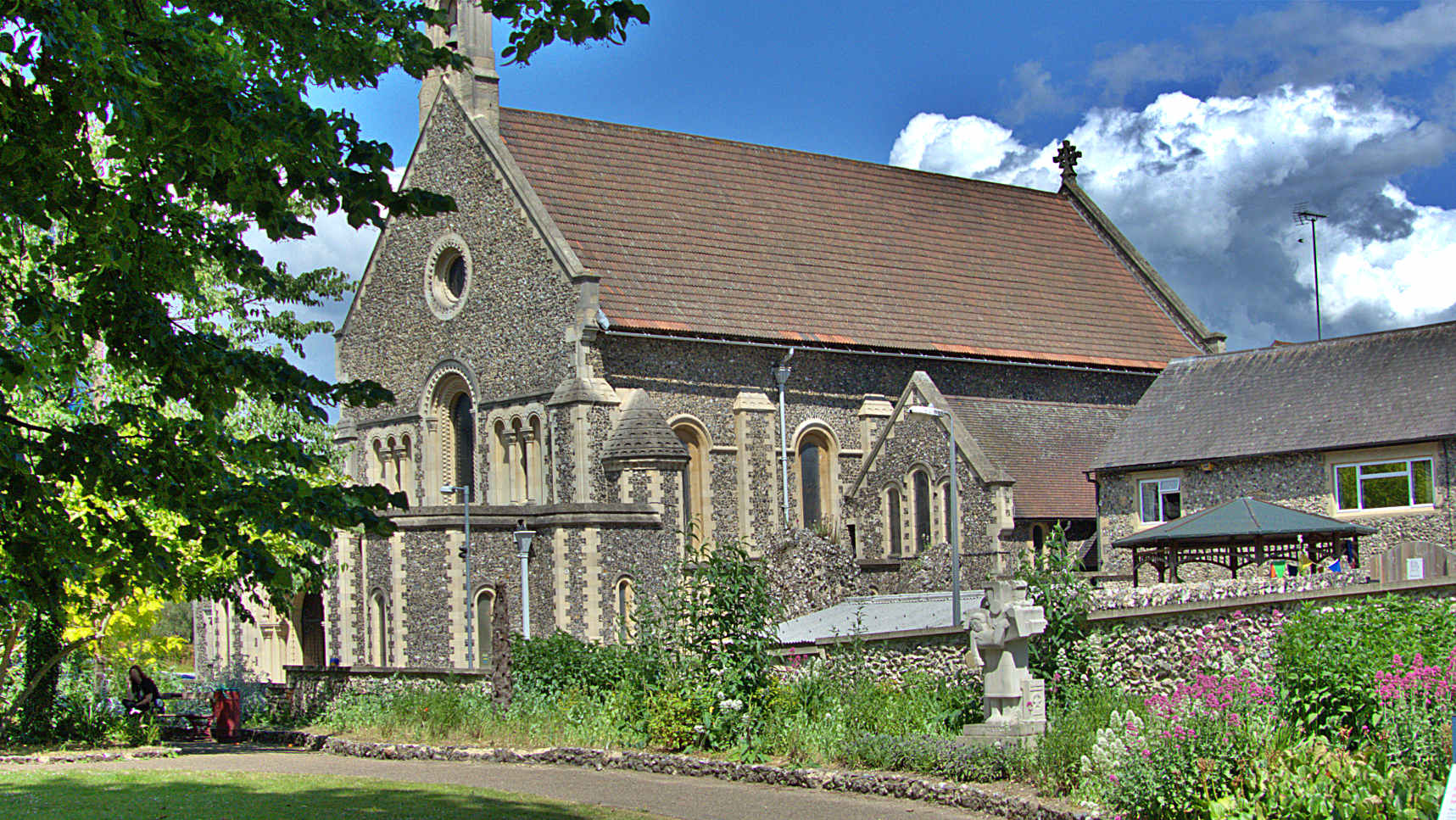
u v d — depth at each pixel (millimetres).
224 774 23500
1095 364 54625
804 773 21031
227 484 11812
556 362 44188
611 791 20984
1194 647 20938
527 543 37688
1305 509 41000
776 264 50562
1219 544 37188
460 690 30094
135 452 11836
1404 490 39094
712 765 22438
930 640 25078
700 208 50844
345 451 39625
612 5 13500
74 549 11852
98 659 39188
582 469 42938
